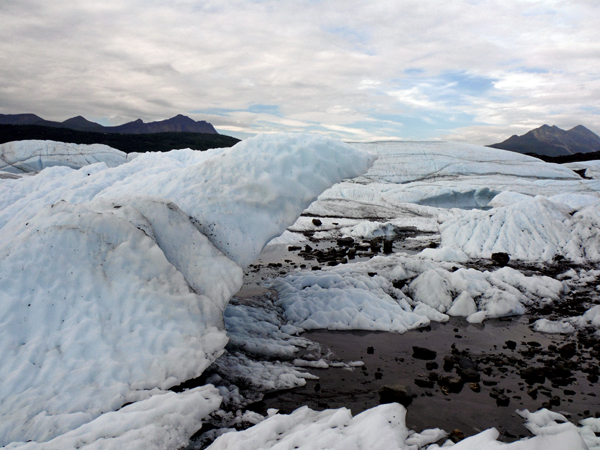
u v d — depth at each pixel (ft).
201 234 22.68
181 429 13.56
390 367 20.95
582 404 17.13
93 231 19.77
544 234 49.55
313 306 28.63
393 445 12.19
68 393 14.56
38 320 16.53
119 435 12.65
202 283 20.92
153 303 18.26
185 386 17.01
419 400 17.38
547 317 29.19
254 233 23.84
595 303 31.91
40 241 18.58
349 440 12.12
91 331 16.65
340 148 27.48
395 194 135.64
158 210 22.54
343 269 36.86
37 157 131.34
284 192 24.62
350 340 24.86
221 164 26.00
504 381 19.38
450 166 180.86
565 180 165.07
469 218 56.34
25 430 13.19
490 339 25.20
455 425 15.35
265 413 16.35
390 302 29.78
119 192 27.86
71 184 36.22
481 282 32.78
